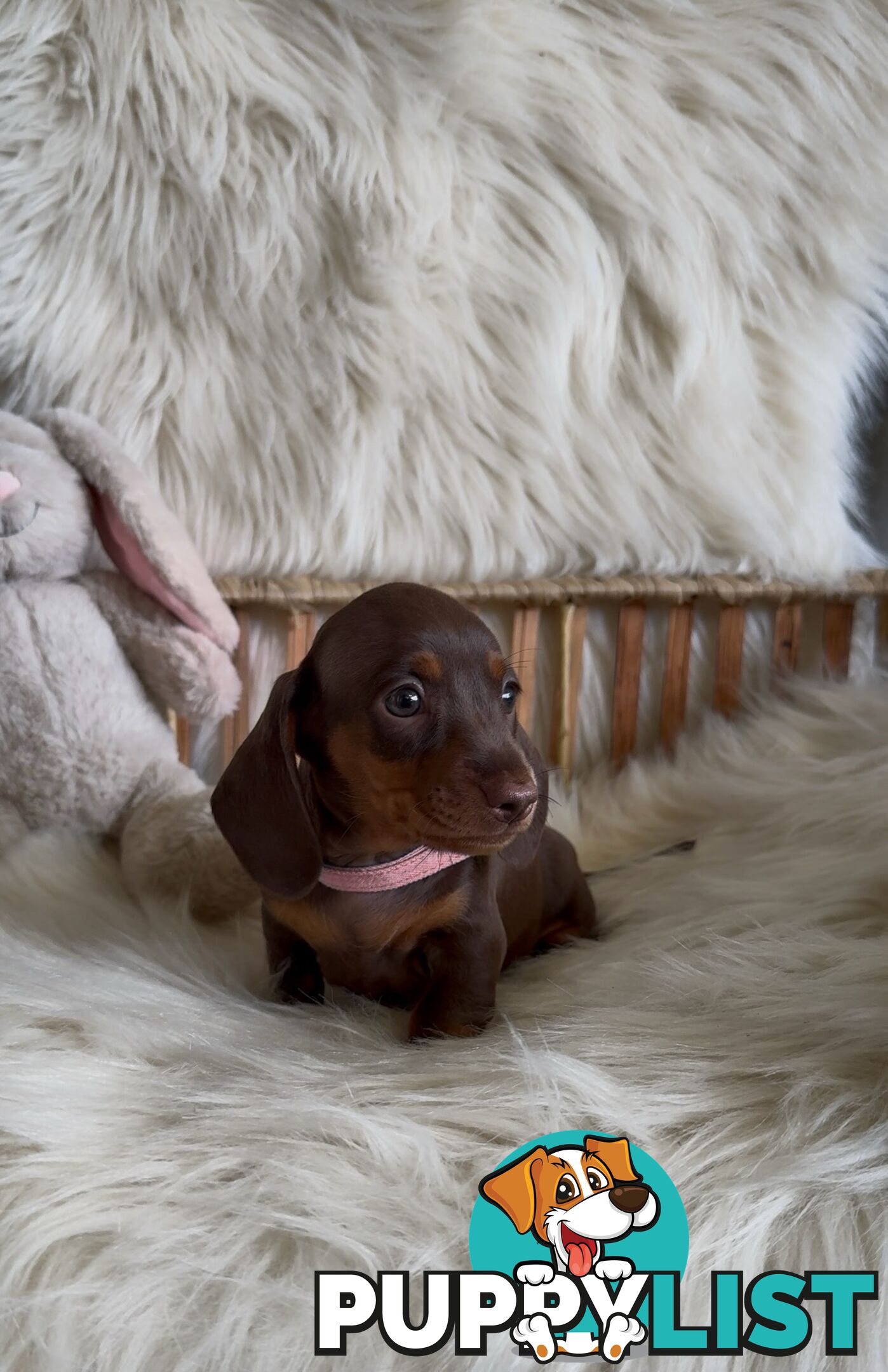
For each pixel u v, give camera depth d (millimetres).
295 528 1305
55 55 1175
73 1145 724
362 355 1266
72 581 1169
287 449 1282
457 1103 758
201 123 1188
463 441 1317
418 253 1259
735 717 1419
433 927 902
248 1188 700
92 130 1185
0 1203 692
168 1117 757
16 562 1104
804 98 1302
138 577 1163
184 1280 654
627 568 1403
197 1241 672
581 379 1330
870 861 1047
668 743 1423
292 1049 841
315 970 997
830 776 1238
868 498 1555
